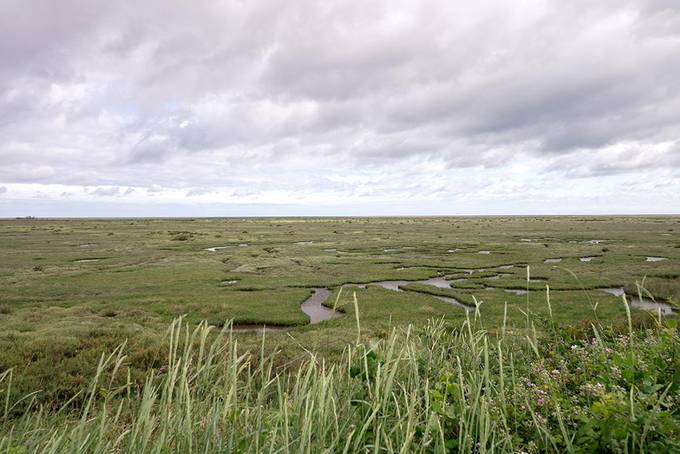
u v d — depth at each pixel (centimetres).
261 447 318
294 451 308
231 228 11681
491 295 2641
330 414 346
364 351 393
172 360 350
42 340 1385
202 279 3350
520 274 3497
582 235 7831
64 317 1969
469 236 8056
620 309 2078
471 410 323
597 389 344
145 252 5347
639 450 273
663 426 269
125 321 1897
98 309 2189
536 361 483
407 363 438
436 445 296
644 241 6369
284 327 1991
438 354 497
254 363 1100
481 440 279
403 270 3856
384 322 1930
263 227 12381
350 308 2311
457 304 2453
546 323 614
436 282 3338
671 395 337
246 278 3431
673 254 4616
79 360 1182
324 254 5169
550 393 373
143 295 2702
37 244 6259
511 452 283
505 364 482
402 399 377
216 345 363
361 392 380
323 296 2792
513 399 364
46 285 3022
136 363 1162
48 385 1010
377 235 8569
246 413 342
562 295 2561
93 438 343
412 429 300
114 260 4519
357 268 3984
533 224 13388
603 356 410
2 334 1494
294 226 13062
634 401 307
